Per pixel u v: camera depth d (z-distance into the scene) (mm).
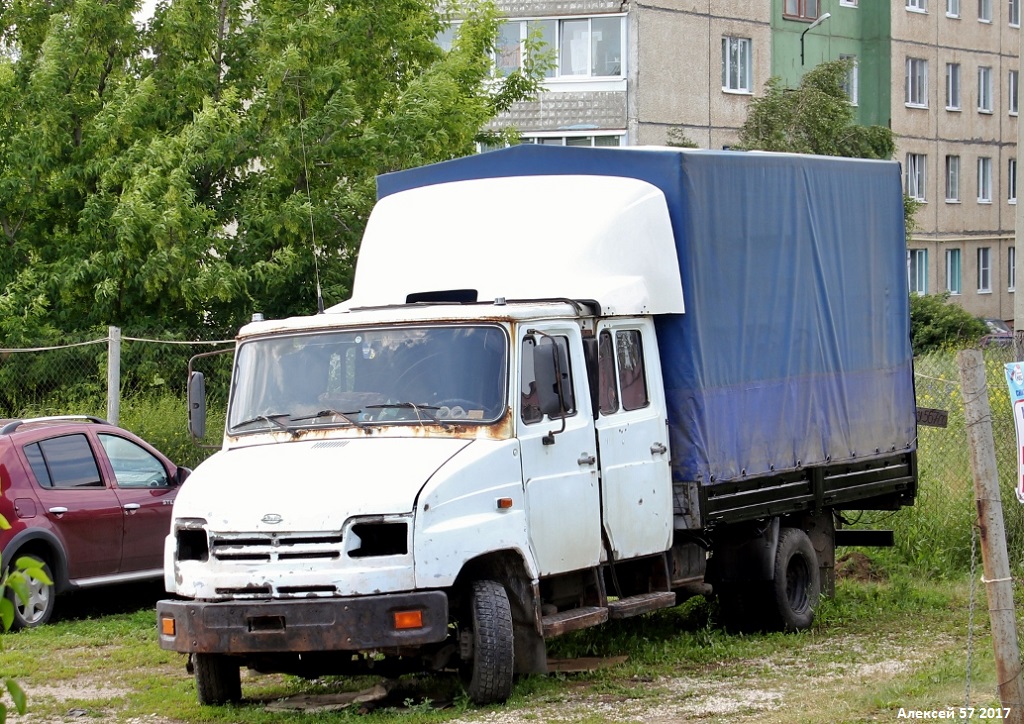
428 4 27359
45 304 21469
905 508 15953
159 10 24859
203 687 9445
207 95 24734
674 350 11195
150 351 19547
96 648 11938
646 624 12766
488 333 9625
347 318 9977
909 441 14227
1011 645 6812
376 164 23672
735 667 10562
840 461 13008
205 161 23188
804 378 12547
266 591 8656
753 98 40312
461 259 10789
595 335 10367
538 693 9469
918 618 12914
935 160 54875
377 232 11422
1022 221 14570
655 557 11031
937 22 54469
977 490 6855
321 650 8570
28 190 22797
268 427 9750
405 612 8555
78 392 19219
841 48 51125
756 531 12203
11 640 12180
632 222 10906
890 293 14031
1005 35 58000
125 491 13828
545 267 10516
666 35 42969
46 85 23078
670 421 11195
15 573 4453
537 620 9391
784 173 12477
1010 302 59188
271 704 9625
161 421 17875
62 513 13109
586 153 11484
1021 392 7250
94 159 23109
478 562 9328
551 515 9641
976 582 14734
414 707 9047
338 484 8805
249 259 23250
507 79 29500
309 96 24281
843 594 14047
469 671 9352
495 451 9234
